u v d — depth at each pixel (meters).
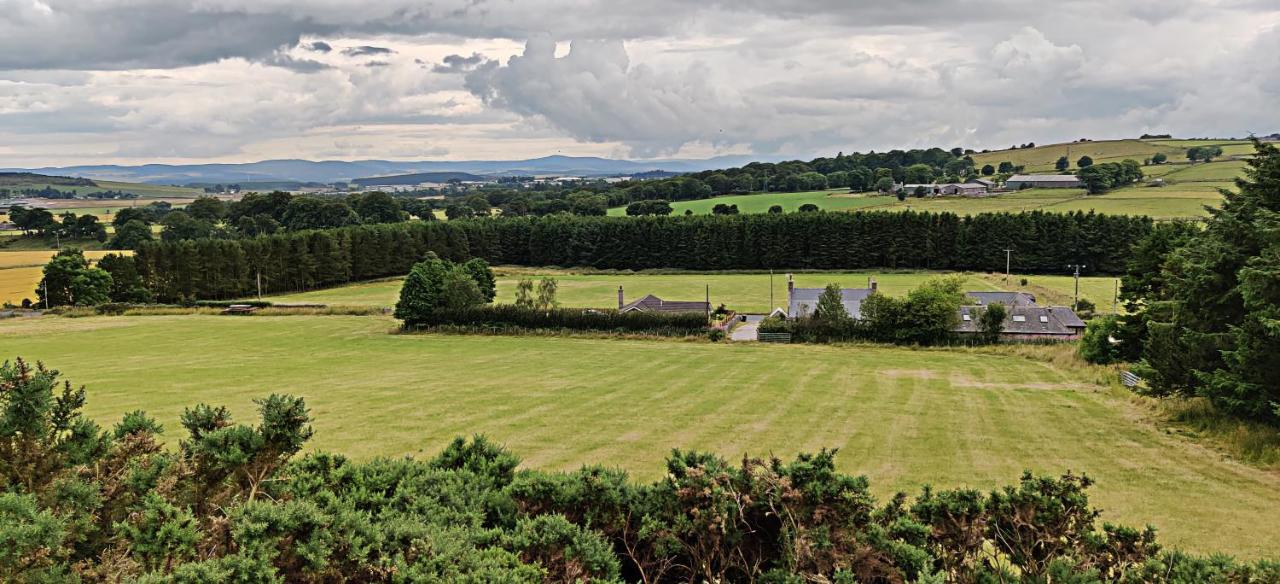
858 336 65.19
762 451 29.86
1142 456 27.47
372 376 49.81
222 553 9.52
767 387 45.28
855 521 10.80
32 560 8.68
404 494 11.78
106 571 9.13
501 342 67.69
